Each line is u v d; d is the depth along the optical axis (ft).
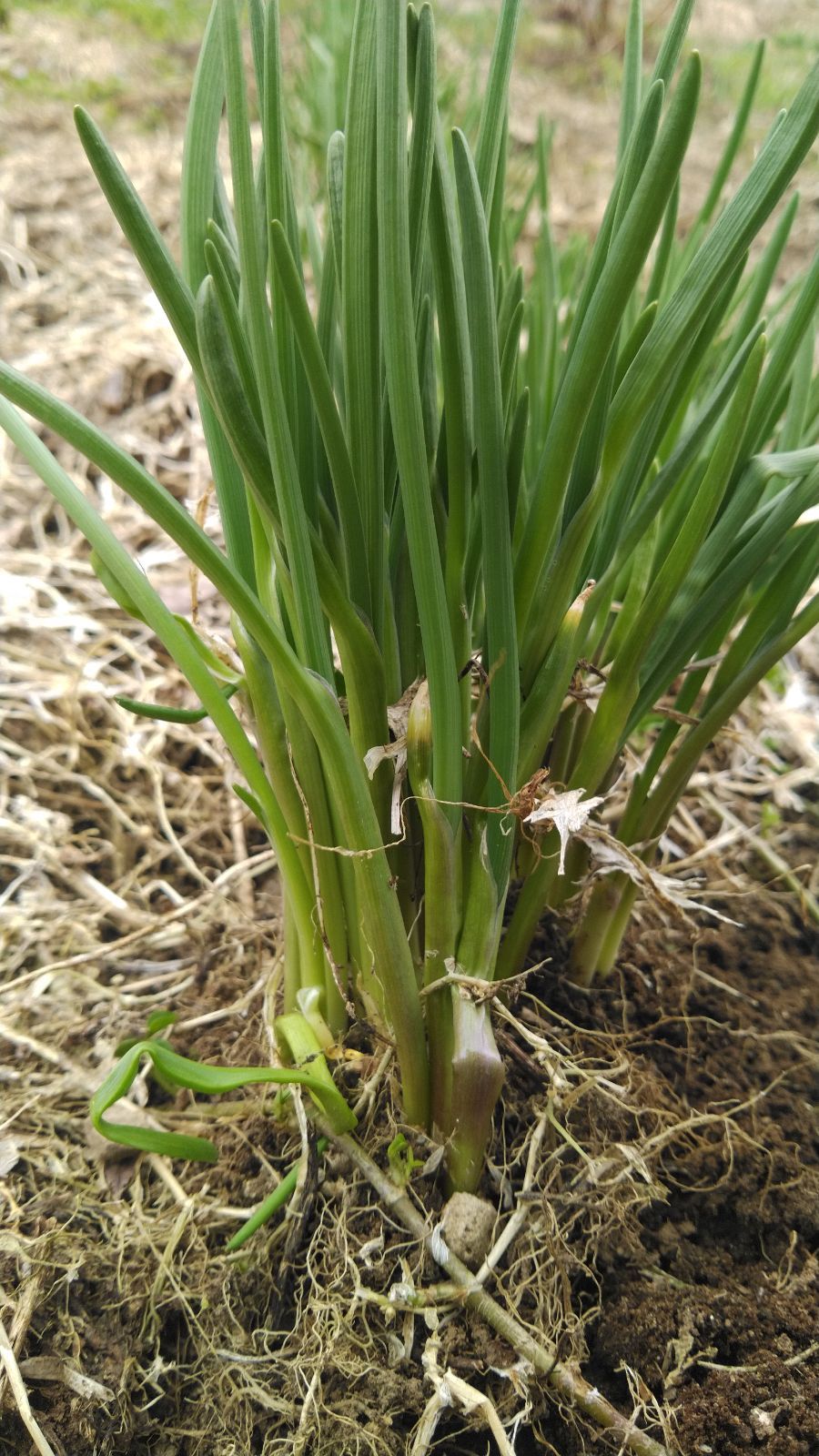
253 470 0.68
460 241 0.66
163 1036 1.14
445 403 0.70
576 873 1.04
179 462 2.03
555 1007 1.07
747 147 3.59
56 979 1.22
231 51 0.56
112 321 2.33
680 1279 0.93
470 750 0.82
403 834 0.80
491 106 0.74
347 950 0.93
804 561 0.89
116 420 2.11
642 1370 0.88
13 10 3.75
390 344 0.59
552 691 0.79
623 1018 1.05
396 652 0.81
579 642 0.80
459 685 0.73
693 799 1.55
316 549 0.70
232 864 1.40
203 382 0.68
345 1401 0.84
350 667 0.77
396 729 0.76
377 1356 0.85
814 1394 0.85
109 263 2.56
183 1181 1.00
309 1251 0.89
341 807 0.75
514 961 0.96
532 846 0.92
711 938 1.26
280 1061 0.99
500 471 0.66
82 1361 0.89
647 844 1.02
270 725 0.83
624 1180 0.93
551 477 0.70
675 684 1.55
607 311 0.61
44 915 1.31
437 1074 0.87
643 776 1.01
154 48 3.67
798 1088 1.10
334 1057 0.91
